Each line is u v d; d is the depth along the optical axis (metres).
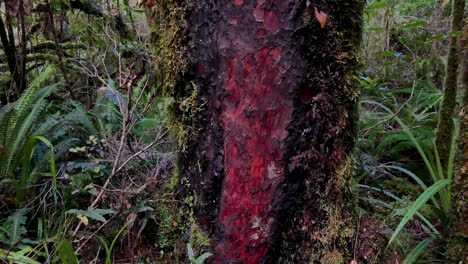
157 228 1.83
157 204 1.84
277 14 1.27
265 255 1.43
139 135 2.34
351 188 1.55
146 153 2.08
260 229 1.40
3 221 1.73
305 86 1.34
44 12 2.57
